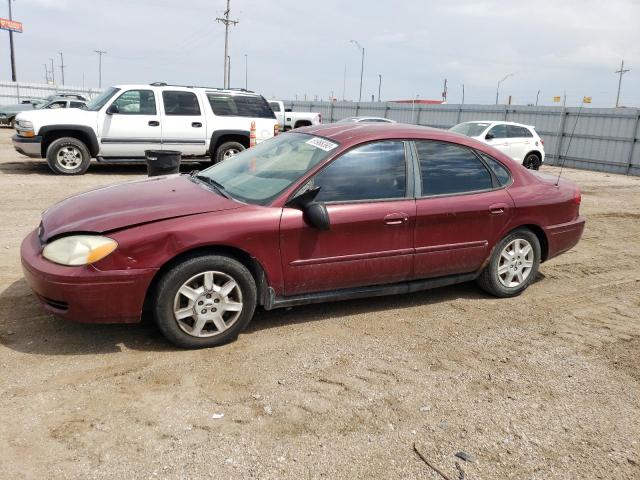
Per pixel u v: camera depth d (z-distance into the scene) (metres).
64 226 3.61
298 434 2.93
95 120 11.78
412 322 4.51
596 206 11.39
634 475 2.78
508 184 4.96
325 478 2.62
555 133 23.66
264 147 4.90
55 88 42.38
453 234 4.59
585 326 4.64
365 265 4.25
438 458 2.81
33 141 11.52
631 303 5.29
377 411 3.19
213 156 13.06
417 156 4.50
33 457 2.62
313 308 4.69
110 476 2.53
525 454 2.89
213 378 3.43
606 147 21.83
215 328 3.85
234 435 2.88
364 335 4.20
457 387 3.51
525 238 5.09
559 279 5.92
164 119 12.27
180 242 3.57
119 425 2.90
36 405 3.03
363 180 4.24
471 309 4.87
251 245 3.79
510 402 3.38
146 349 3.76
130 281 3.49
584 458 2.89
